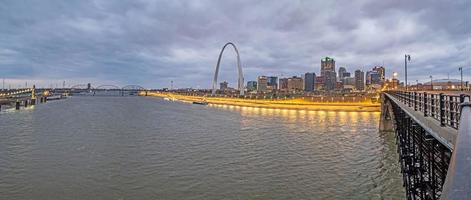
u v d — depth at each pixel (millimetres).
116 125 76375
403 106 23422
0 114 113250
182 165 33625
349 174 29875
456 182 3045
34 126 73375
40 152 41219
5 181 28094
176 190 25594
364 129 66250
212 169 31828
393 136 55156
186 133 61000
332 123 79188
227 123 81500
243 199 23703
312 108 133500
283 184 26938
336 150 42250
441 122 10547
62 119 92562
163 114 115312
